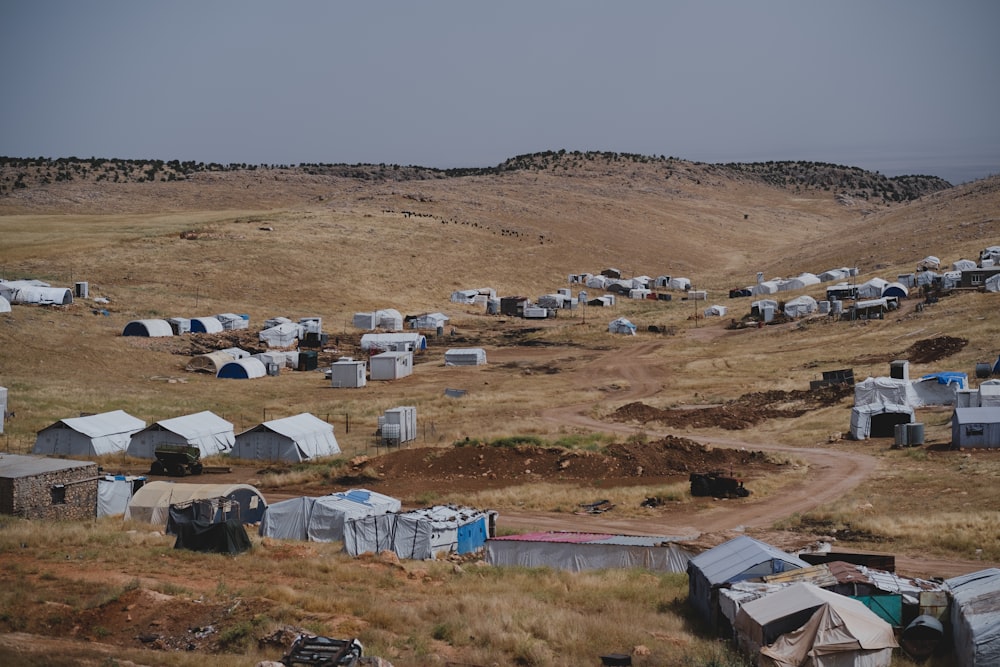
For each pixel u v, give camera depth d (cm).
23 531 3812
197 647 2633
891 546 4244
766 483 5734
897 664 2683
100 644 2594
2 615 2731
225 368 10044
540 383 10050
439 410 8519
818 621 2603
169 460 6088
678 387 9588
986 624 2583
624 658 2631
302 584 3278
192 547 3756
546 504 5378
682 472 6138
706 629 3039
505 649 2731
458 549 4259
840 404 8069
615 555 3909
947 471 5719
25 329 10300
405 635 2809
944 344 9650
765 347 11531
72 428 6556
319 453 6694
